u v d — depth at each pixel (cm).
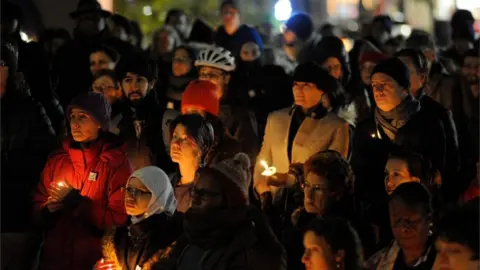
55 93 1909
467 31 2433
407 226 997
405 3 4825
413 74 1377
